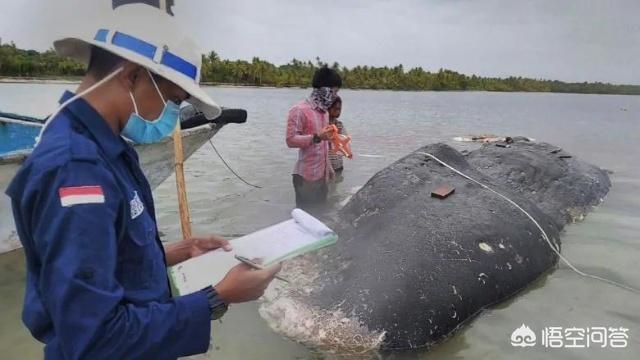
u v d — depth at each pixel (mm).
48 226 1388
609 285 3920
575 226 5277
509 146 6633
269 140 11719
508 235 3873
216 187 7207
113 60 1584
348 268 3377
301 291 3311
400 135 14102
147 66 1551
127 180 1619
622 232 5117
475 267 3455
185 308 1556
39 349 3180
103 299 1394
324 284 3311
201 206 6289
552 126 18156
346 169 8492
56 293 1366
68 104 1560
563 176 6070
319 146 5527
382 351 2914
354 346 2912
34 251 1497
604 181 6918
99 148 1545
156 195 6754
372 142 12367
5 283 4180
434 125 17750
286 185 7348
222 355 2951
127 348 1424
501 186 4672
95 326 1374
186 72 1635
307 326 3066
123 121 1622
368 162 9242
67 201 1391
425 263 3279
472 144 12039
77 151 1451
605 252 4566
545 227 4359
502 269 3605
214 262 2098
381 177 4535
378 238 3588
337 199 6207
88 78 1612
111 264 1439
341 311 3057
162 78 1620
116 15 1597
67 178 1409
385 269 3234
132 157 1699
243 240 1992
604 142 13203
